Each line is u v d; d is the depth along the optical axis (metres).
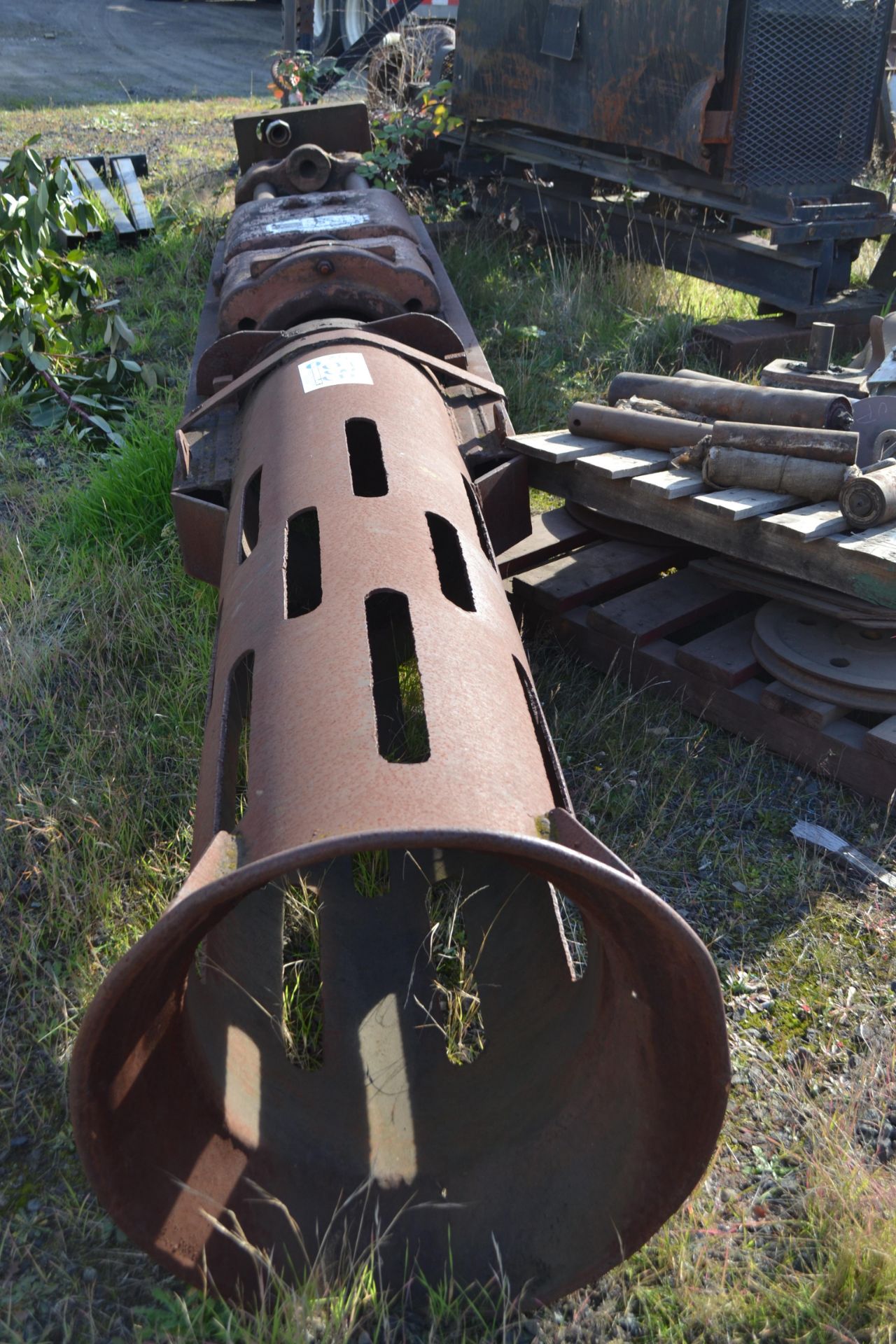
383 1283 2.06
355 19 11.76
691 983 1.57
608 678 3.79
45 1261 2.17
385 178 7.20
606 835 3.20
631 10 5.96
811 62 5.65
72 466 5.31
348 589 2.21
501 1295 1.95
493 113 7.61
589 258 7.28
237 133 6.63
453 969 2.77
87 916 2.86
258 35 20.20
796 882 3.02
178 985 1.96
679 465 3.41
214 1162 1.99
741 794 3.34
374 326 3.71
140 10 22.97
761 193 5.69
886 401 3.67
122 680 3.85
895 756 3.12
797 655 3.36
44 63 17.09
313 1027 2.62
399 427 2.89
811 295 5.86
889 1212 2.17
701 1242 2.17
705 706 3.60
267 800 1.76
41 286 6.00
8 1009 2.69
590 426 3.69
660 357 5.96
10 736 3.57
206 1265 1.84
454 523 2.60
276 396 3.20
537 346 6.25
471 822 1.62
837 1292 2.08
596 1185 1.94
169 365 6.33
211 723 2.28
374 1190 2.16
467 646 2.13
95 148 11.25
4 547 4.51
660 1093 1.80
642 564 4.04
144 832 3.19
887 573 2.83
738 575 3.60
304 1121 2.24
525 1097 2.22
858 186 6.34
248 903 2.67
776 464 3.11
